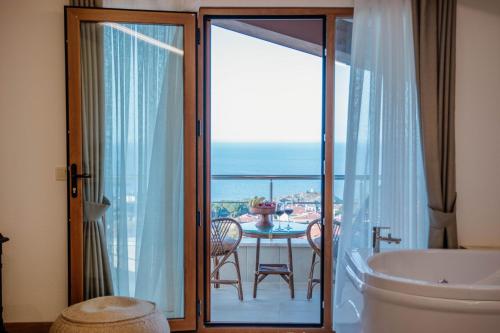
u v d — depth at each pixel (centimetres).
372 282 228
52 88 306
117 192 311
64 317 251
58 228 311
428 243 303
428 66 296
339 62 314
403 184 304
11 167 307
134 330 245
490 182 311
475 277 284
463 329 206
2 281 308
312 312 377
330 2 309
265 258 462
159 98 310
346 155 307
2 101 305
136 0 301
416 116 304
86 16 292
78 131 295
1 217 308
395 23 299
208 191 323
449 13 296
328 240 316
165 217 315
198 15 312
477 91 309
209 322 326
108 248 312
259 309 384
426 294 210
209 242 326
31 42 304
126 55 305
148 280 317
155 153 312
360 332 251
